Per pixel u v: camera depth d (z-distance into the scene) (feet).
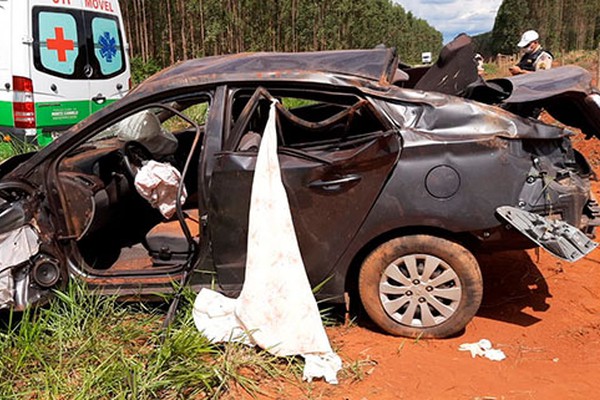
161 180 11.78
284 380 9.80
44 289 11.16
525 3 195.52
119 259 12.80
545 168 10.61
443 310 10.91
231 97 11.09
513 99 11.20
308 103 14.43
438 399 9.32
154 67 63.62
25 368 10.14
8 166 12.09
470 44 12.09
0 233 10.71
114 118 11.34
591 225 11.50
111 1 27.04
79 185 11.57
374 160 10.36
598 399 9.26
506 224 10.33
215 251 10.92
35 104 23.48
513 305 12.77
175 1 70.38
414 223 10.51
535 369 10.23
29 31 22.98
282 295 10.08
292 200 10.60
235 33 78.28
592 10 189.37
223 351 10.27
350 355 10.63
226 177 10.64
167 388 9.42
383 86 10.89
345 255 10.82
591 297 13.08
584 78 11.91
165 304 11.94
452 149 10.34
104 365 9.85
